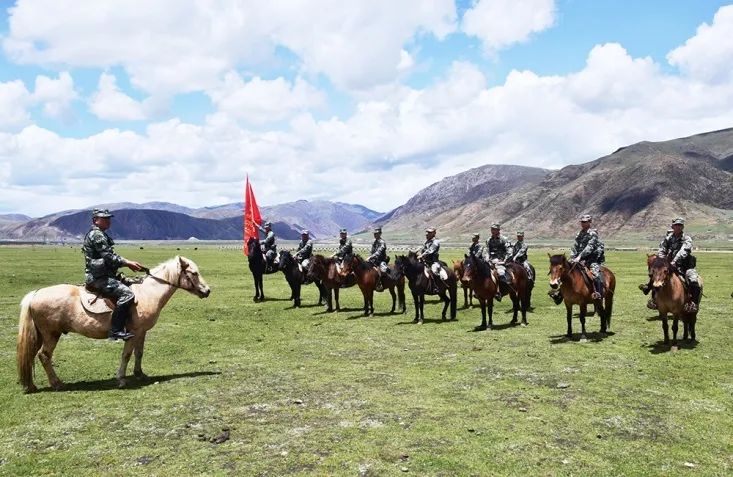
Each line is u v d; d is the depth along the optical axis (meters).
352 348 16.88
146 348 16.75
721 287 32.38
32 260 62.12
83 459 8.33
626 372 13.45
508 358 15.14
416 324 21.30
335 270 24.12
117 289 12.04
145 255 82.94
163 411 10.59
